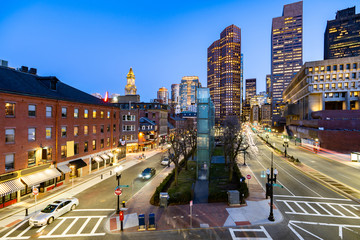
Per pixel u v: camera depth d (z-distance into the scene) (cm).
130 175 3072
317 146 5409
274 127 13688
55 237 1384
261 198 2078
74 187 2484
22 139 2083
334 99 7425
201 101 2945
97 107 3372
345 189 2361
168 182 2625
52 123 2467
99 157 3394
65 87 3206
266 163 3912
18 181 2000
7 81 2123
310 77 7681
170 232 1439
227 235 1394
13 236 1394
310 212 1753
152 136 5944
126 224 1564
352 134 5034
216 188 2442
